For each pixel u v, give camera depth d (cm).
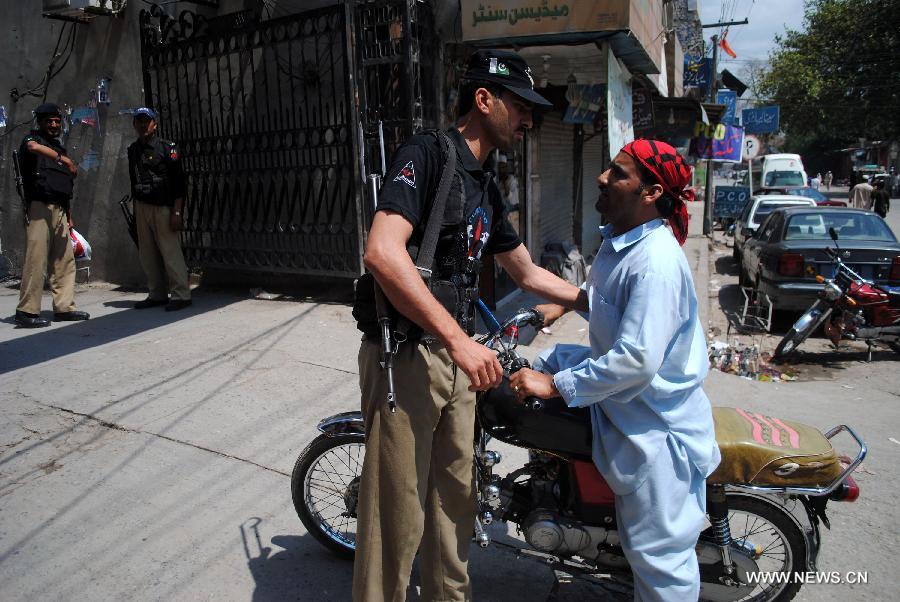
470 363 195
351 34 659
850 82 4022
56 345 595
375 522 225
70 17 816
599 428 228
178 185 705
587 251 1353
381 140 369
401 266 195
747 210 1430
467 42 657
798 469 239
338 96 698
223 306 730
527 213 925
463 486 245
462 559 249
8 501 349
